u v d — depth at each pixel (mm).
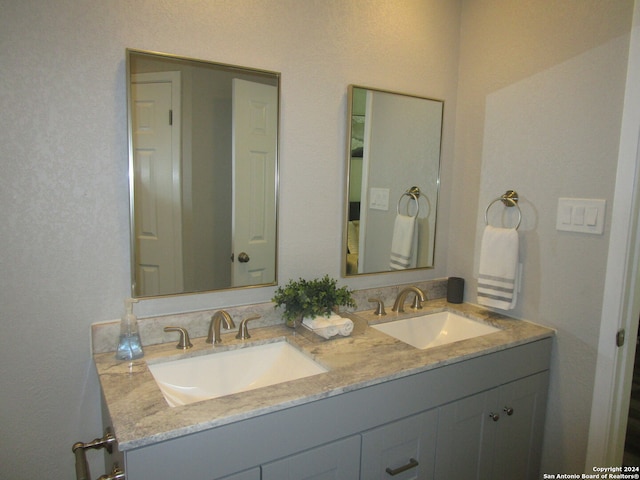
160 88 1338
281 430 1049
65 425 1311
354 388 1146
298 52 1569
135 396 1049
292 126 1590
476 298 1941
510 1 1738
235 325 1479
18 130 1173
